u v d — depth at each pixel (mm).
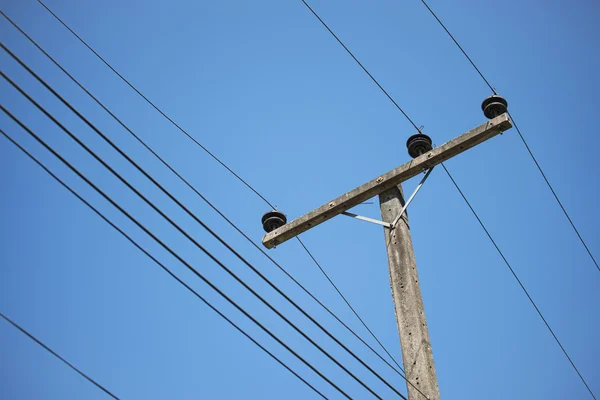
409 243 12922
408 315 12086
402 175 13438
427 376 11445
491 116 13406
